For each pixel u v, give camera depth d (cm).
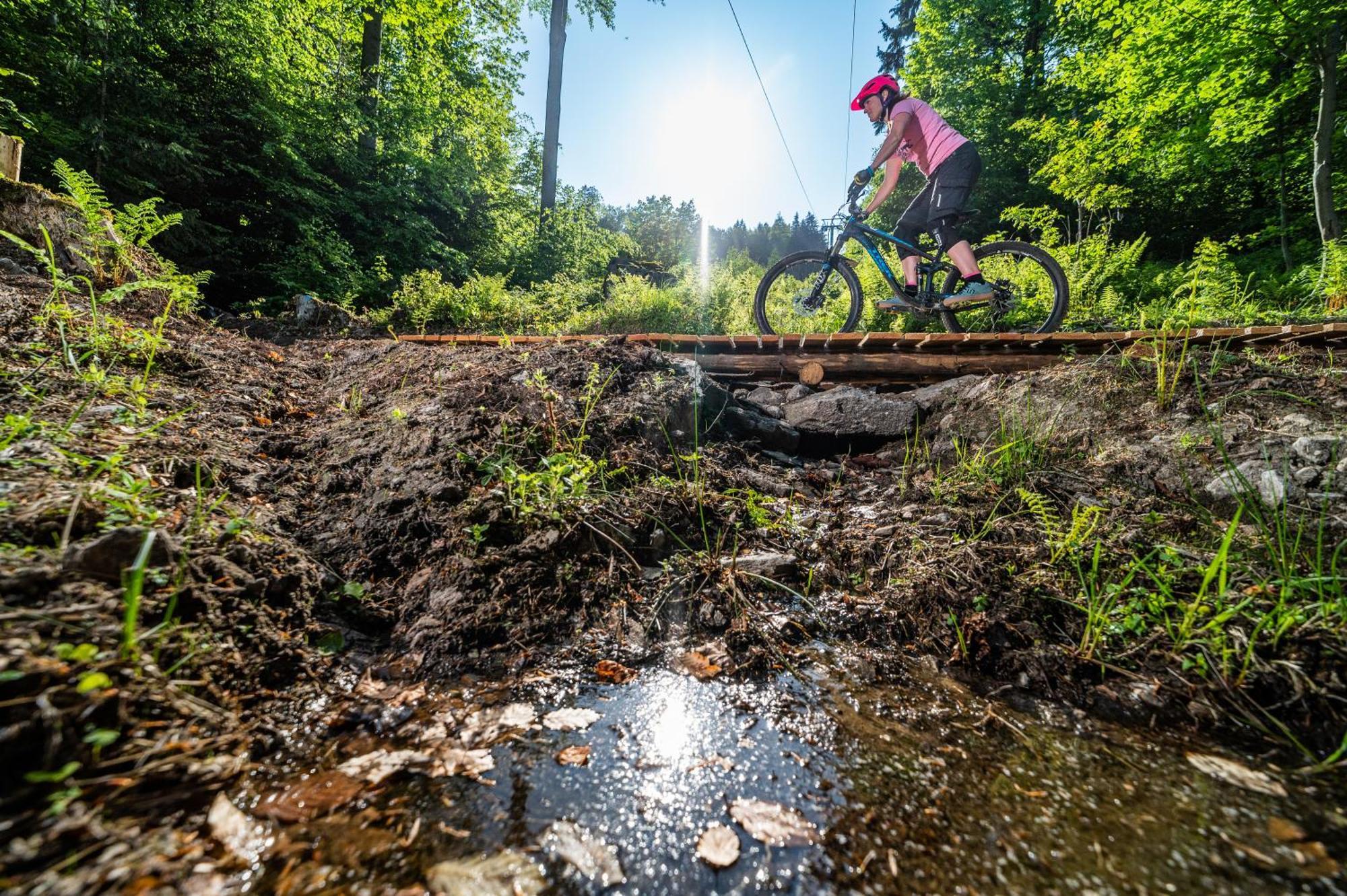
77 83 708
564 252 1495
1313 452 228
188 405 256
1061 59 1493
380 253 1000
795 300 535
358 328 686
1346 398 260
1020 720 138
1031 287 821
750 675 155
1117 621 169
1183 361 299
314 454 247
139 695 101
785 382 450
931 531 237
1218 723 137
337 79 1116
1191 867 93
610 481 246
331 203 986
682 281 1057
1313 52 942
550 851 92
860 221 488
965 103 1825
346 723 123
